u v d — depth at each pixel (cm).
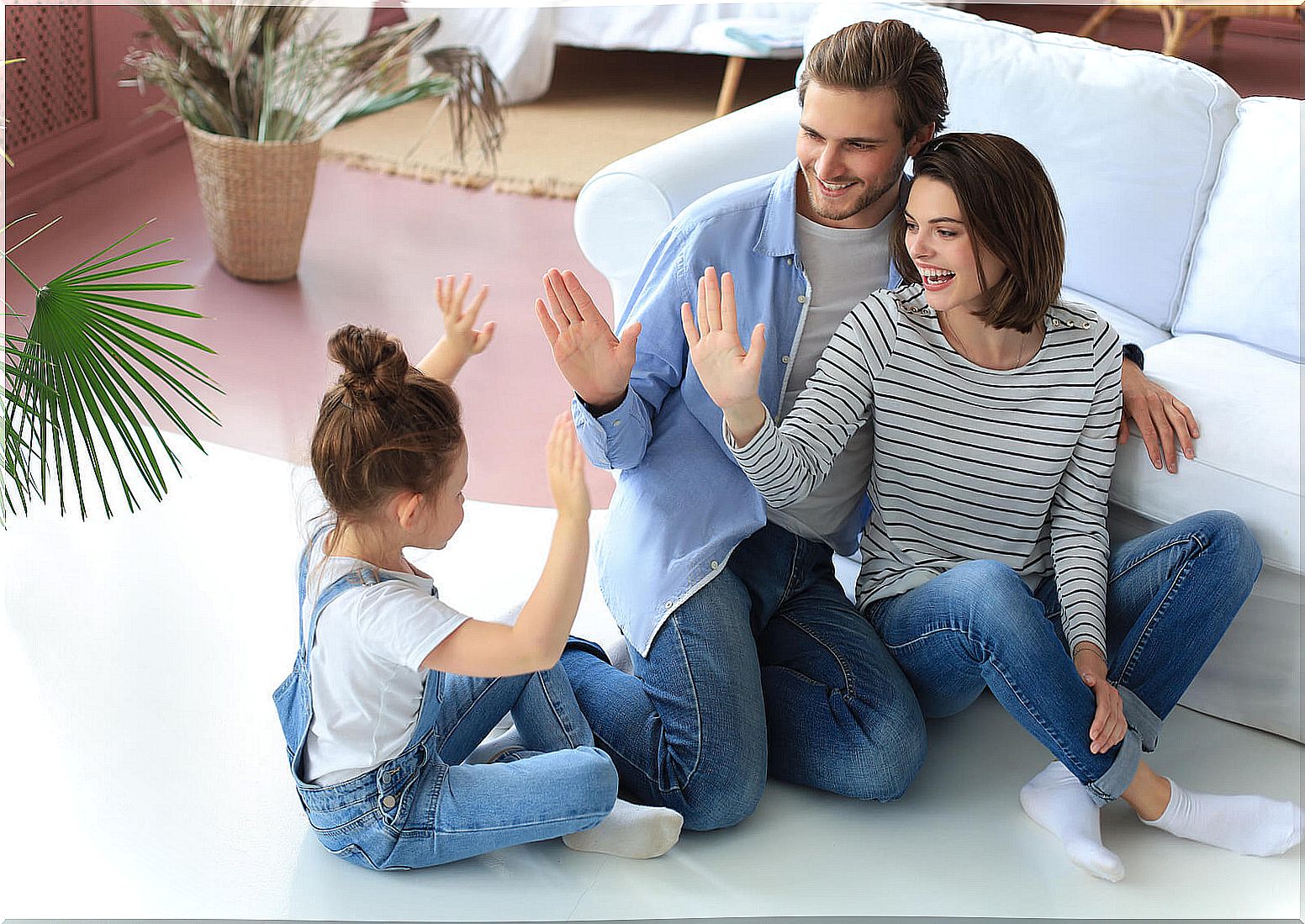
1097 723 152
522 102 471
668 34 456
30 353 152
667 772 160
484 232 371
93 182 393
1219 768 177
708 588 165
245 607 204
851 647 166
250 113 332
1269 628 179
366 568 143
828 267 171
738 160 208
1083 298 218
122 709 179
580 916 147
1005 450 168
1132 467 176
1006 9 555
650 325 172
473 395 285
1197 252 210
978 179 150
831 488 177
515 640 134
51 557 213
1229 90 209
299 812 163
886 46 152
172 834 158
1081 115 212
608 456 168
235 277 336
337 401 138
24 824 158
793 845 160
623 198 200
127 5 400
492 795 148
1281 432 169
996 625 153
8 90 351
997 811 167
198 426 261
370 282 338
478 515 235
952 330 166
